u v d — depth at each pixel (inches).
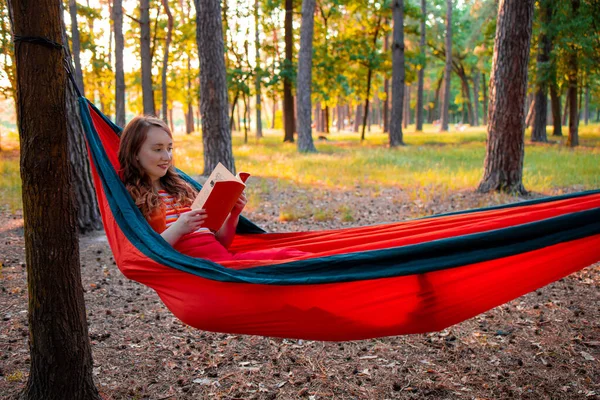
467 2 1887.3
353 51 1088.8
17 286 217.6
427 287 107.3
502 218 113.3
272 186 477.7
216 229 127.2
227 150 499.5
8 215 347.3
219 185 118.5
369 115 2704.2
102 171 130.6
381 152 792.3
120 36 807.7
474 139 1125.1
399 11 950.4
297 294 109.1
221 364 159.3
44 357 123.5
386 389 145.8
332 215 358.0
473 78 2340.1
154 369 156.0
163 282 118.0
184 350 167.9
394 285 106.9
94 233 299.7
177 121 3695.9
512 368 154.7
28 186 117.5
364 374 153.4
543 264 105.8
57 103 115.1
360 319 113.2
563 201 119.6
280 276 111.9
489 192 421.7
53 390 124.6
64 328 123.7
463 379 149.8
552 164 570.6
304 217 357.4
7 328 178.5
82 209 297.0
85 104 139.3
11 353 161.2
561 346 166.6
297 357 163.6
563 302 201.5
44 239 119.3
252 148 888.3
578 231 100.1
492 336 175.2
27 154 115.7
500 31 406.0
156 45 1279.5
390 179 504.7
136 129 128.0
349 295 108.4
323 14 1206.3
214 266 113.1
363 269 107.9
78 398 127.4
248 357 163.8
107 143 145.7
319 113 2155.5
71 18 682.8
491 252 102.1
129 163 130.0
